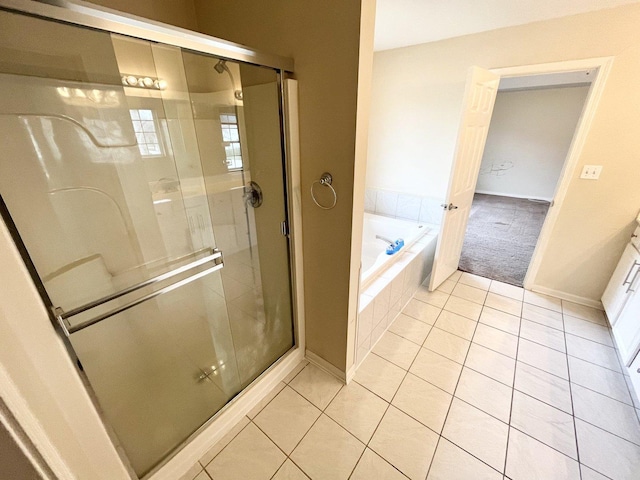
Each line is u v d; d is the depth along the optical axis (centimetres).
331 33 106
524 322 220
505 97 607
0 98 94
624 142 191
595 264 225
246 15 133
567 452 132
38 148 103
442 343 199
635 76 179
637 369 157
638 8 169
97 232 123
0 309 38
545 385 166
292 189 141
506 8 181
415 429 142
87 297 121
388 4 177
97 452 75
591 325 214
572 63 196
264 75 124
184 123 139
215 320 165
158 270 145
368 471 125
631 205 200
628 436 138
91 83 113
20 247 72
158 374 140
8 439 32
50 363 59
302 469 126
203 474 124
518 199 630
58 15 73
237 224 167
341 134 118
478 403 155
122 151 126
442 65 251
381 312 196
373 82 295
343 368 167
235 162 150
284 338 184
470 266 312
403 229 303
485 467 126
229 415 142
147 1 140
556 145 584
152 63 120
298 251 157
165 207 144
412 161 299
